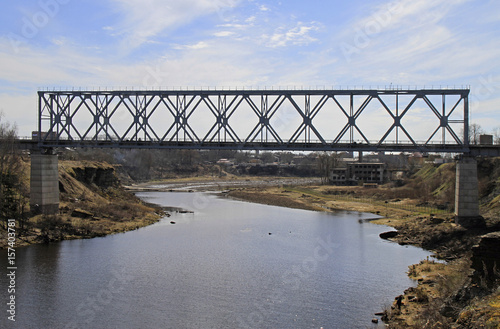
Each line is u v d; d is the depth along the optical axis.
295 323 30.72
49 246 53.34
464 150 56.88
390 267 44.66
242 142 63.38
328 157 188.50
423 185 112.88
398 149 59.28
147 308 33.56
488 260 27.00
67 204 73.19
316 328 29.86
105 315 32.16
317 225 73.25
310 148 61.31
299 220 79.69
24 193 68.25
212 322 31.00
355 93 59.47
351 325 30.14
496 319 20.58
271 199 119.31
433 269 41.66
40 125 67.81
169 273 42.50
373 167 157.75
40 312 32.56
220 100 63.47
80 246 53.66
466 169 57.16
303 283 39.50
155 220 76.69
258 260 47.69
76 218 67.25
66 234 58.66
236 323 30.73
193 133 64.69
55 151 69.44
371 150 60.06
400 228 65.62
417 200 102.75
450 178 98.56
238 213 90.38
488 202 68.38
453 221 59.03
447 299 28.03
